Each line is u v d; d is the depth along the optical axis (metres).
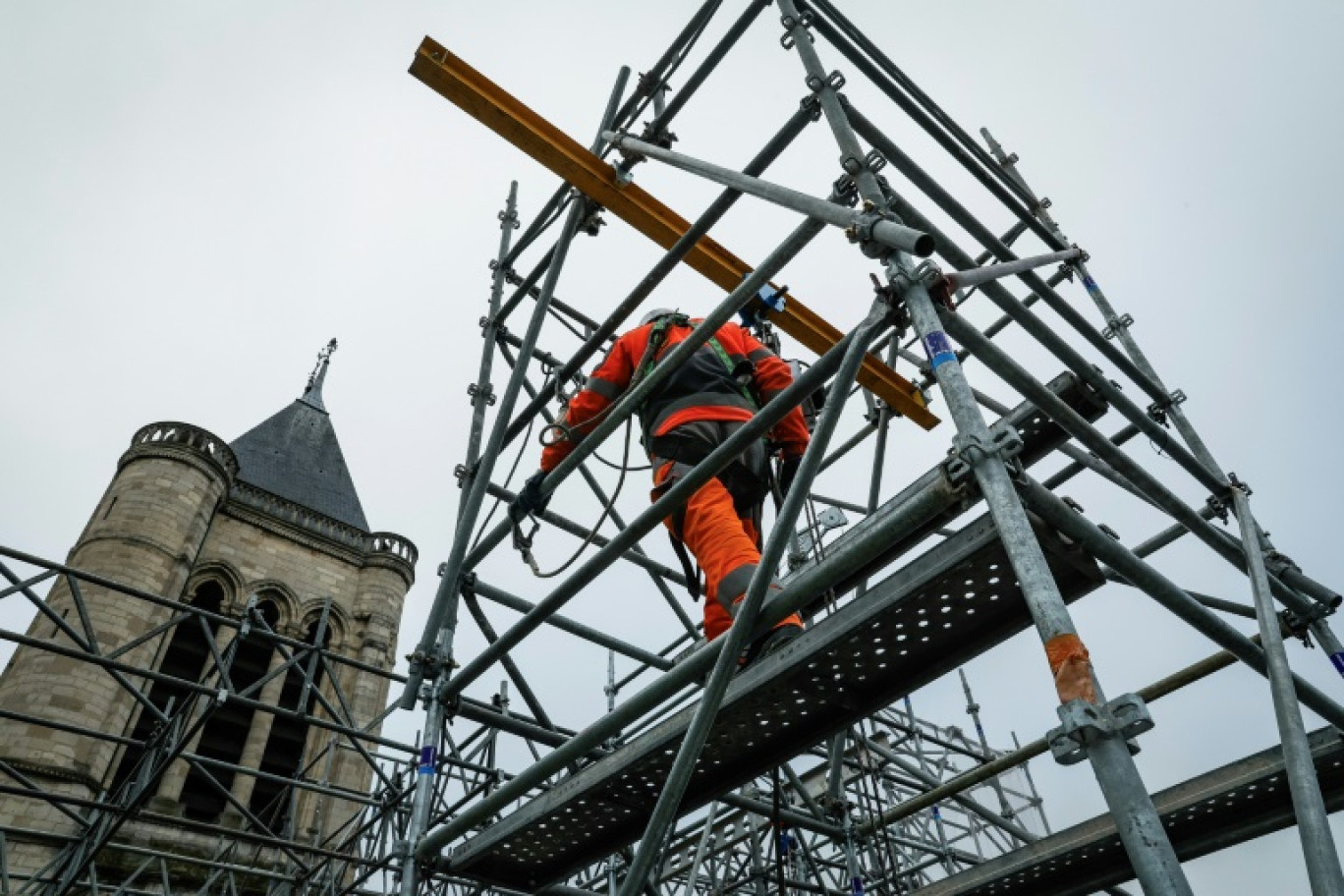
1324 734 4.55
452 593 5.85
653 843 3.25
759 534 4.60
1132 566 3.13
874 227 3.35
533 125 5.16
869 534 3.11
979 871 6.35
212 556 37.47
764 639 3.89
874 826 7.37
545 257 7.07
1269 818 5.01
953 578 3.20
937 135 6.07
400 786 8.62
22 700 27.28
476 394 7.12
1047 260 5.52
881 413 7.17
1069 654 2.20
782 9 4.59
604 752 7.14
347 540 42.84
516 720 6.21
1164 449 4.86
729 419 4.31
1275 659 3.21
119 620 30.67
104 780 27.73
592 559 4.70
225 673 8.52
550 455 5.09
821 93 4.23
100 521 33.91
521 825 4.80
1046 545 2.97
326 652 9.25
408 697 5.66
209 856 27.06
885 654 3.68
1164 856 1.90
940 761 13.91
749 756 4.37
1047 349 4.73
